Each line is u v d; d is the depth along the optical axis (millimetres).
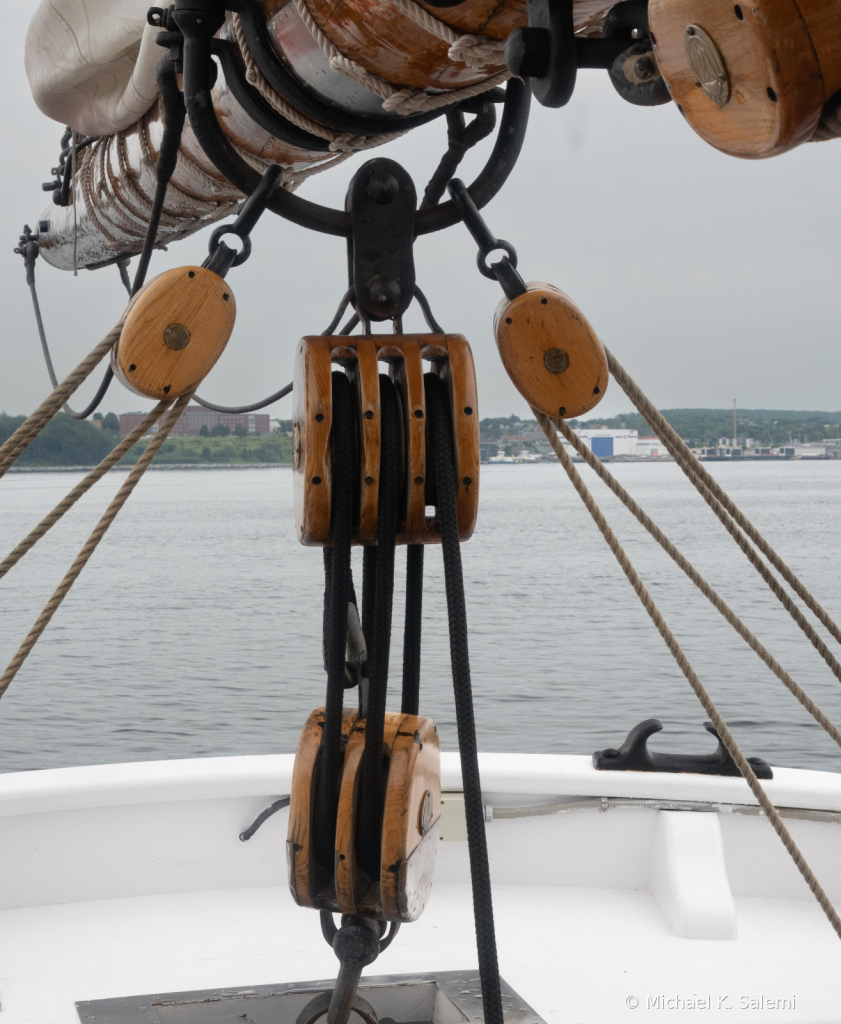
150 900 2746
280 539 49156
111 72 2707
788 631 21797
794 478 135125
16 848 2697
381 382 1574
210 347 1579
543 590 29016
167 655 19328
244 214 1559
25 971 2379
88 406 2475
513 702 14766
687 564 1816
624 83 1196
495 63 1337
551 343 1605
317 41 1423
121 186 2934
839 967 2438
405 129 1686
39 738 13141
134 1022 2100
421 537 1602
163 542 47375
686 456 1788
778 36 814
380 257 1597
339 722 1550
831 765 11258
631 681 16297
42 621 1743
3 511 71812
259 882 2822
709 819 2768
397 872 1483
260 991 2217
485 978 1478
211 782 2771
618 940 2564
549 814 2824
